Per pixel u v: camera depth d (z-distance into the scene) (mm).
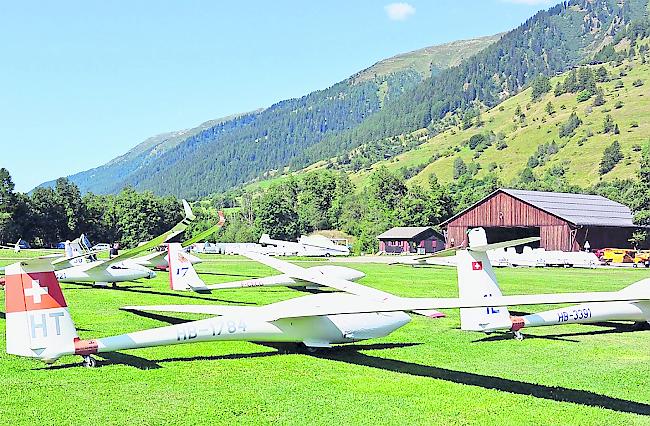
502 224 85938
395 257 94938
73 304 30141
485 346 20859
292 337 19125
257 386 15773
